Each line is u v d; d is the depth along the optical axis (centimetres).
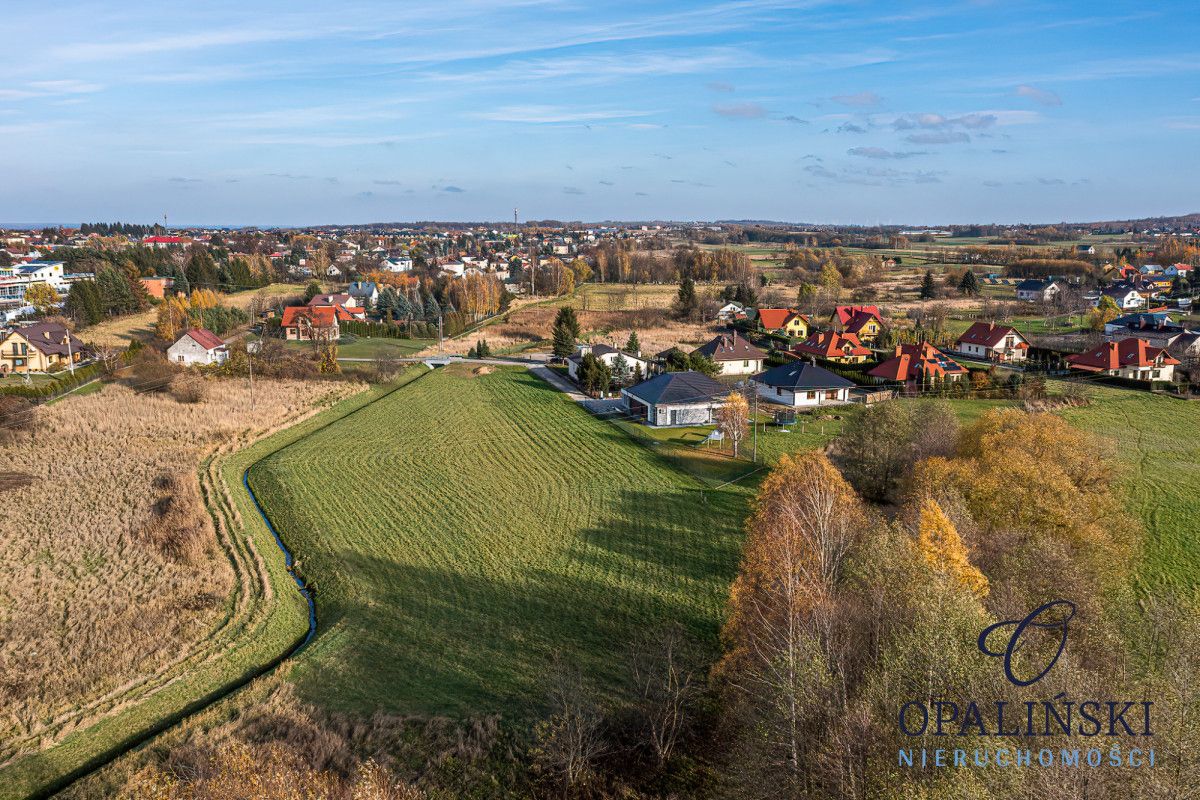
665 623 3728
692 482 5725
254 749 2705
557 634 3684
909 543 3077
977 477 3903
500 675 3350
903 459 5103
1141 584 4059
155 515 5178
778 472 4206
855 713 2261
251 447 6944
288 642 3725
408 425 7712
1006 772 1927
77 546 4734
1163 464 6041
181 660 3553
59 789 2706
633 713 3031
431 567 4447
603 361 9381
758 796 2338
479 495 5612
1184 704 2166
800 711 2366
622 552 4572
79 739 2972
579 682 3089
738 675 2898
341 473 6144
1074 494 3725
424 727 2970
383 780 2570
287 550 4828
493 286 17125
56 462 6306
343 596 4141
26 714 3122
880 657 2634
